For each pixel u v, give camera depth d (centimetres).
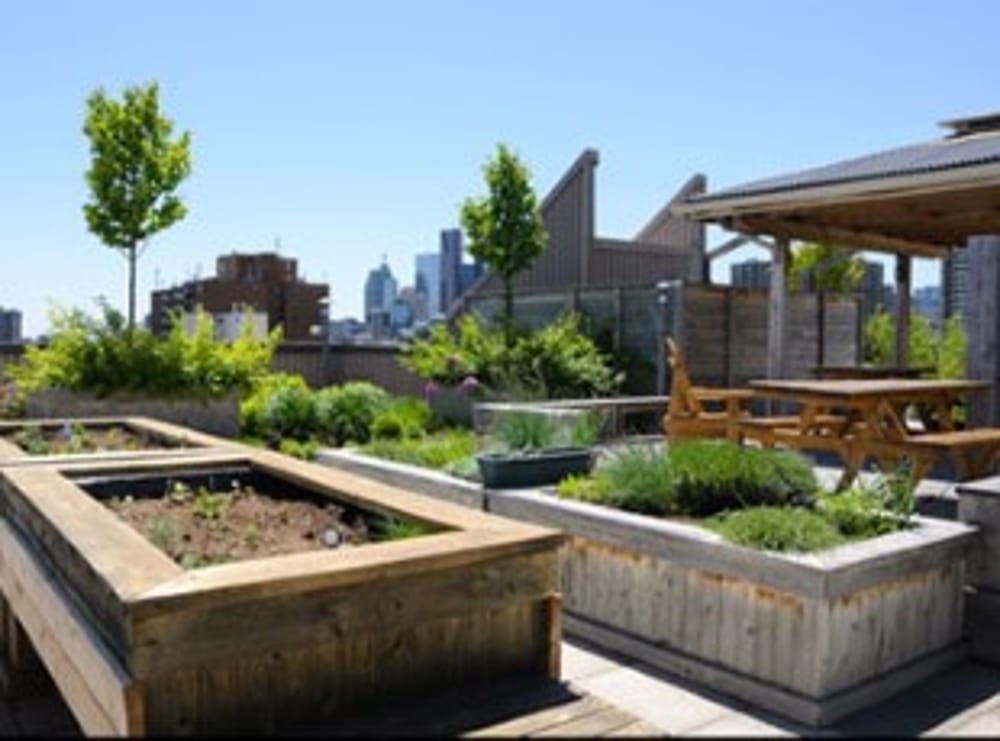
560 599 299
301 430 909
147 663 220
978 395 657
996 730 289
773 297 813
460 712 249
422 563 262
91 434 613
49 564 306
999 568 356
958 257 1036
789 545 320
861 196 673
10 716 326
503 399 937
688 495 397
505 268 1168
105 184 884
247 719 235
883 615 318
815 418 586
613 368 1020
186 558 289
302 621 242
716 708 308
